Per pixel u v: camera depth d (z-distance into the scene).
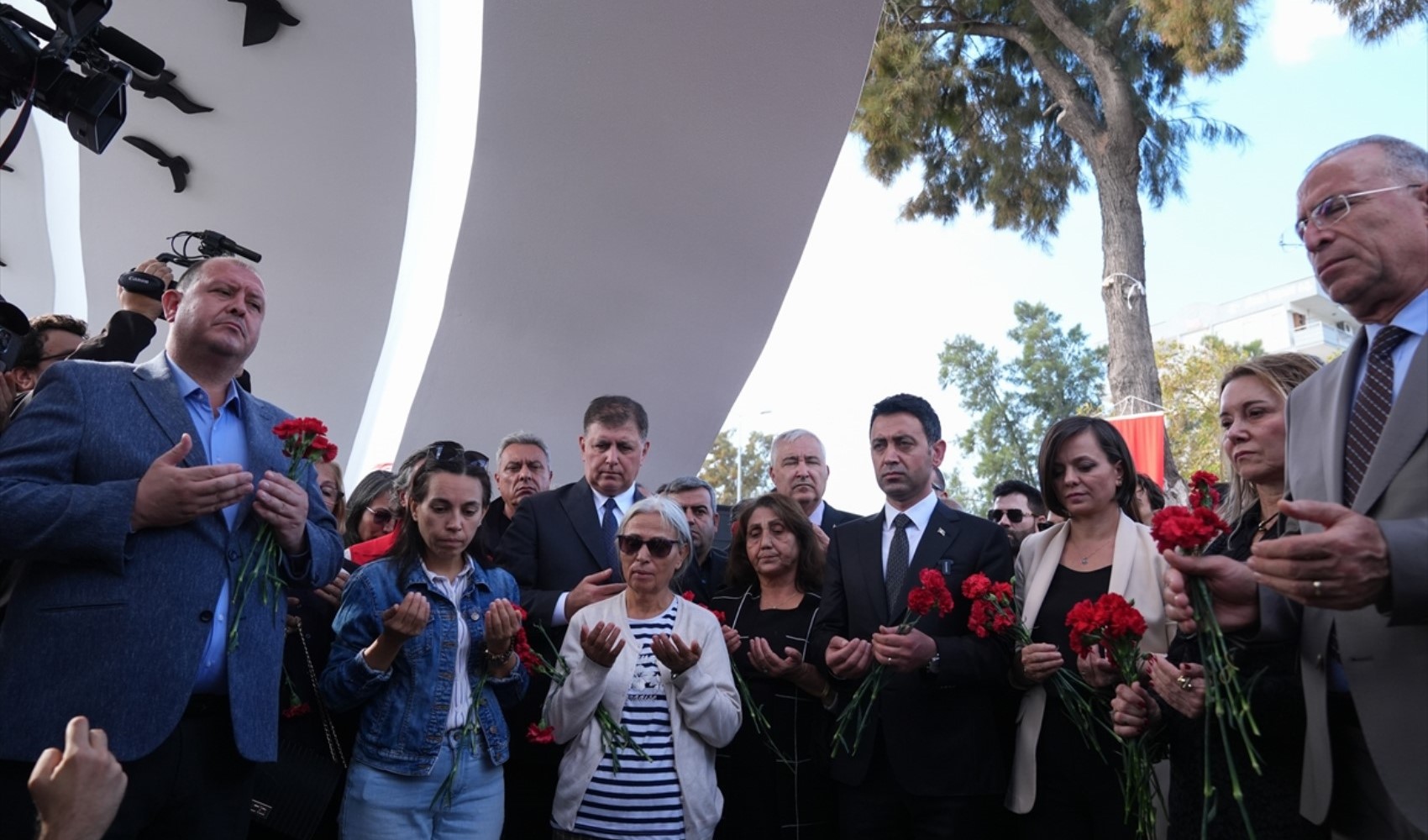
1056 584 3.48
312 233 9.40
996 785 3.39
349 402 11.13
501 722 3.40
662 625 3.60
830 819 3.75
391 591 3.38
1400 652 2.01
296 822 3.18
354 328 10.25
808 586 4.06
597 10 6.48
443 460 3.48
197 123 8.34
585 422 4.37
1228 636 2.47
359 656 3.15
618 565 4.11
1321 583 1.88
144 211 9.55
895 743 3.46
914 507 3.84
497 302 8.73
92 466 2.55
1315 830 2.36
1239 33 10.56
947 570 3.65
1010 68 13.78
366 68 7.54
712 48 6.66
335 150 8.44
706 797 3.39
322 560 2.87
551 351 9.16
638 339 9.09
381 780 3.15
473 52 7.32
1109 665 2.98
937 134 13.77
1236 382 2.91
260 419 2.96
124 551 2.46
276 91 7.87
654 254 8.33
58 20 3.07
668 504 3.70
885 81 12.70
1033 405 31.02
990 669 3.39
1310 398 2.42
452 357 9.06
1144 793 2.73
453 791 3.22
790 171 7.45
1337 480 2.23
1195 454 21.09
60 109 3.15
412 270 10.45
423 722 3.21
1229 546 2.85
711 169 7.52
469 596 3.48
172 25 7.29
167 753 2.49
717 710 3.41
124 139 8.64
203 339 2.78
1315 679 2.21
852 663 3.35
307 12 7.09
